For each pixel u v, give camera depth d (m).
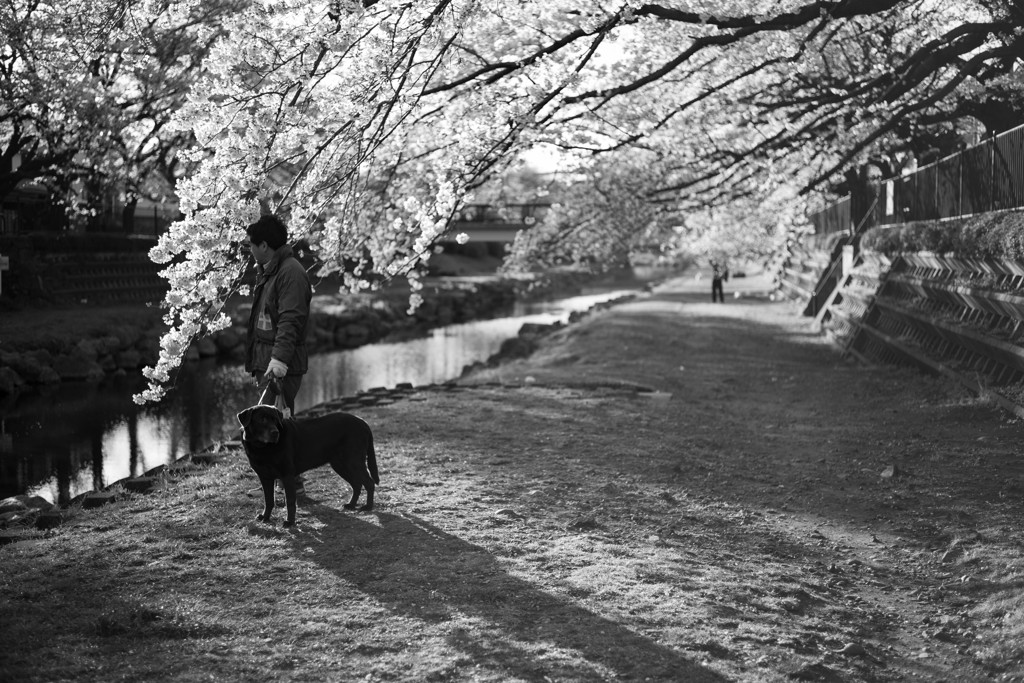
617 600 4.96
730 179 15.05
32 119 18.73
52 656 4.23
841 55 14.52
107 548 5.80
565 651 4.29
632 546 6.07
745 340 23.59
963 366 13.05
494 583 5.16
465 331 41.91
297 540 5.94
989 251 11.99
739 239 25.33
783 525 6.99
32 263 32.84
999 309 11.66
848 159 13.46
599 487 7.69
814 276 32.16
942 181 16.25
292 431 6.18
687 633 4.57
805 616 5.09
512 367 19.88
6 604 4.82
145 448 15.41
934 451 9.29
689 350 21.30
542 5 9.34
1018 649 4.71
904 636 5.00
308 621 4.66
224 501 6.91
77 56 14.41
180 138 19.80
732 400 13.62
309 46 7.80
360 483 6.66
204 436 16.50
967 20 14.23
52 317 29.38
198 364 28.50
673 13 9.57
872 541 6.68
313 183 7.94
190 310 7.00
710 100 13.50
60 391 22.56
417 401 12.70
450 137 10.05
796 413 12.39
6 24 15.09
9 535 6.21
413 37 7.99
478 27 9.43
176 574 5.30
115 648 4.34
